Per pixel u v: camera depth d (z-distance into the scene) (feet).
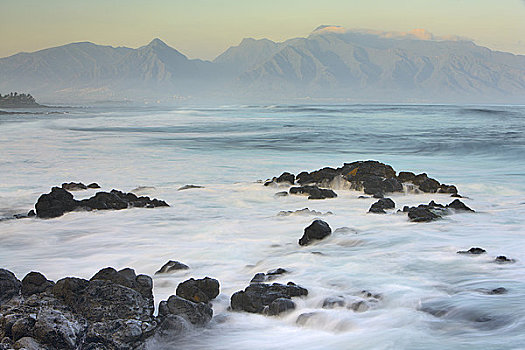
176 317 20.81
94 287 21.80
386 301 23.07
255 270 30.63
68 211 50.90
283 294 23.76
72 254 36.14
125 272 23.52
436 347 17.99
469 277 26.45
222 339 20.33
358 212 49.52
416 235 37.58
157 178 78.23
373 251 33.04
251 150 122.11
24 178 77.05
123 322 19.89
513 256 30.86
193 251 35.55
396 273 27.63
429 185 63.00
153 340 19.86
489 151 118.42
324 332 20.61
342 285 25.80
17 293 22.82
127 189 67.82
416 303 22.54
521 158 106.32
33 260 34.65
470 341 18.34
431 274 27.25
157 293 26.73
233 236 40.60
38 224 46.24
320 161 102.01
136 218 48.55
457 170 90.07
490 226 41.09
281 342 19.74
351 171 66.64
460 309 21.45
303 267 29.48
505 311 20.99
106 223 46.50
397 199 58.59
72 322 19.22
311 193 58.54
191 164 95.04
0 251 37.40
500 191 65.10
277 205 55.31
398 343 18.54
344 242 36.01
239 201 57.36
